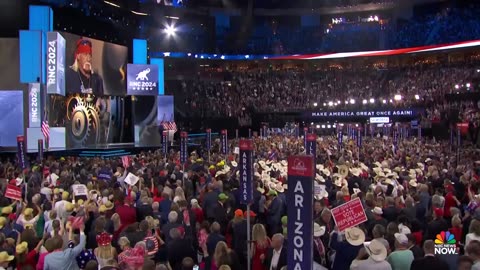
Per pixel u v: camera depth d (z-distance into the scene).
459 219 10.41
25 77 33.53
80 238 8.53
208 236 10.14
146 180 17.22
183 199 12.78
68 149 34.97
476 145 38.03
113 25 49.97
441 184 16.69
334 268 9.12
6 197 13.25
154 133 44.38
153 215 12.15
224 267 7.73
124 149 38.75
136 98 44.06
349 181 17.08
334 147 35.62
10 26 39.41
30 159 31.03
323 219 10.90
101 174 17.77
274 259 8.78
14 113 34.12
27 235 9.41
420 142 37.75
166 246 9.77
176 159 26.16
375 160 25.66
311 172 5.64
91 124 40.78
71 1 41.69
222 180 16.56
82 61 37.72
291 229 5.81
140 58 45.84
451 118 45.31
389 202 12.26
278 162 22.67
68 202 11.70
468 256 7.45
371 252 7.83
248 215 10.77
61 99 36.75
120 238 9.25
